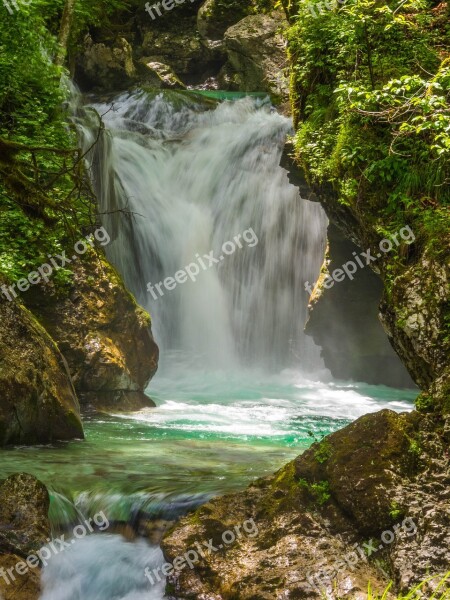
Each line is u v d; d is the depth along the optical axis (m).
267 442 9.69
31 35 13.39
